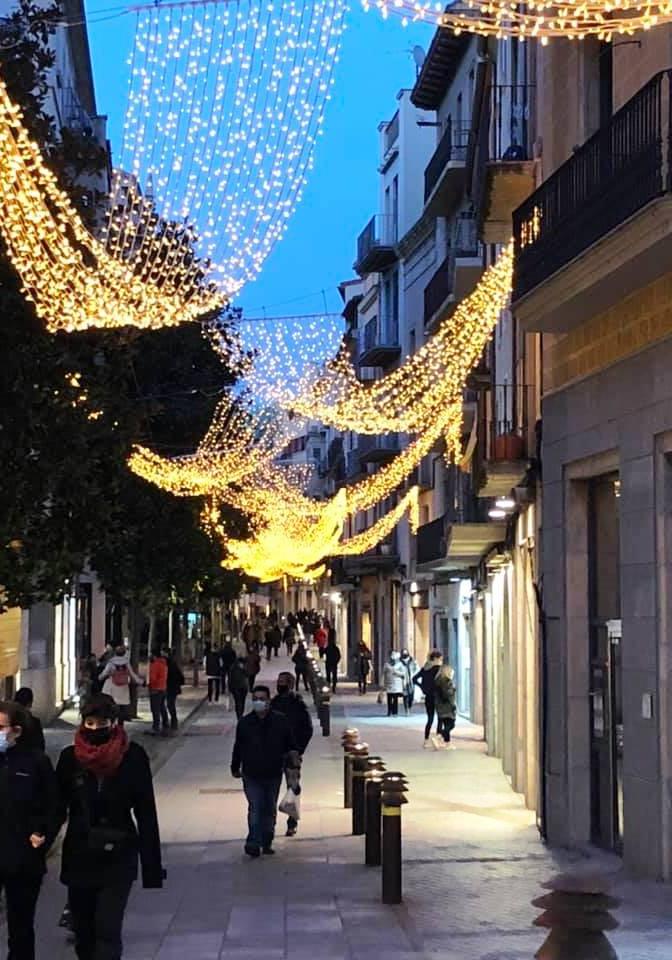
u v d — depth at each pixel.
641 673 12.00
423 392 32.19
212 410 29.03
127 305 12.05
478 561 28.66
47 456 12.55
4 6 23.84
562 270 12.36
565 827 14.45
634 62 12.41
